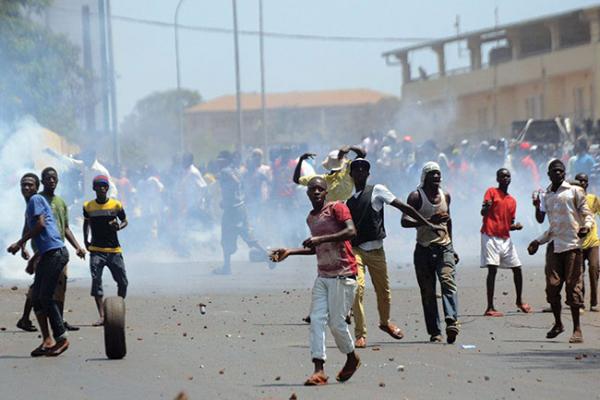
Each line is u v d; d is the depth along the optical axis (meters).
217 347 30.73
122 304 29.23
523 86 166.12
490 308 37.28
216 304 40.59
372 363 27.95
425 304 31.75
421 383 25.09
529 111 165.00
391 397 23.48
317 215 25.72
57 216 33.88
